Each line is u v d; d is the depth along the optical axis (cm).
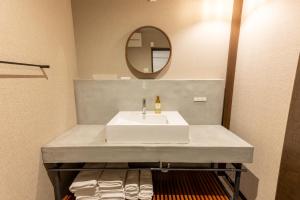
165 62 171
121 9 164
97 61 173
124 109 172
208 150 122
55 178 132
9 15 90
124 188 139
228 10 163
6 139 88
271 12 123
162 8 164
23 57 100
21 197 100
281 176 111
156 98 169
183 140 125
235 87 172
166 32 167
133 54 170
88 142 127
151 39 168
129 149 121
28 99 104
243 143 128
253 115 143
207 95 170
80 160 122
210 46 170
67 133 147
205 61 173
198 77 176
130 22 166
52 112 131
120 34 168
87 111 172
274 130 120
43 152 119
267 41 127
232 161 123
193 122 175
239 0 158
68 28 155
